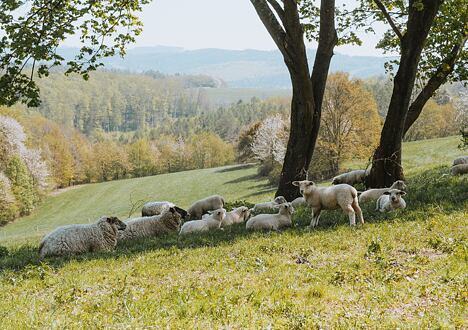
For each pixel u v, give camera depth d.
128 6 22.80
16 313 7.54
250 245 12.45
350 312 6.85
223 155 131.25
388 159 22.00
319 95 22.16
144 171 124.19
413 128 89.56
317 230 13.62
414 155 60.31
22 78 18.41
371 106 58.94
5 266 13.50
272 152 79.19
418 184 21.39
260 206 22.34
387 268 9.03
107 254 13.75
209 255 11.90
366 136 59.41
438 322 6.10
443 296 7.25
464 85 25.75
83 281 10.08
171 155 128.88
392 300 7.29
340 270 9.00
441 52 24.86
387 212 15.23
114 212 73.06
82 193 90.31
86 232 15.09
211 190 79.50
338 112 58.38
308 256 10.70
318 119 22.25
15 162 74.81
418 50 21.14
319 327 6.27
